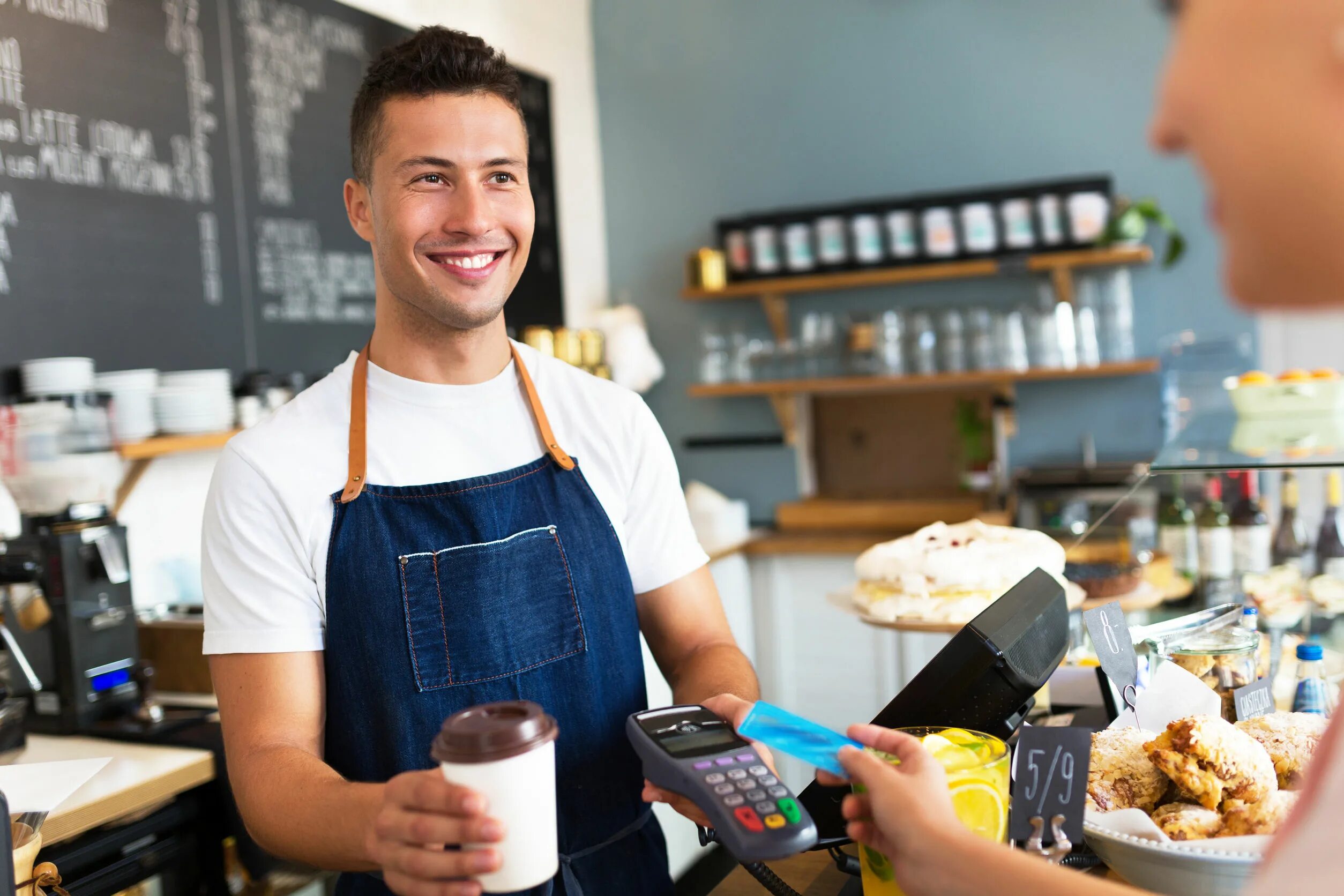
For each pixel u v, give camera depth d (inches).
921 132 154.2
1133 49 143.0
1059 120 147.2
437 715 46.7
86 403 87.0
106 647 80.4
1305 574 58.9
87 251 96.8
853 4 156.5
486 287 47.6
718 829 31.0
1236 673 44.7
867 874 32.1
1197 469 56.7
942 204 146.0
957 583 64.1
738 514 149.0
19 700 76.6
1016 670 37.7
